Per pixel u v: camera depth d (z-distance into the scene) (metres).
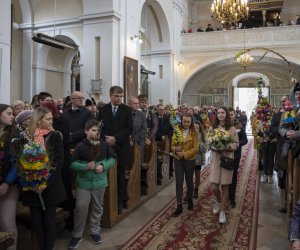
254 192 6.46
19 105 4.94
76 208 3.87
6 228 3.16
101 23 10.81
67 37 12.31
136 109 6.05
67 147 4.02
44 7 12.59
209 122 10.23
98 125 3.92
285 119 4.68
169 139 7.22
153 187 6.35
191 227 4.54
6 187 3.01
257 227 4.57
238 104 24.48
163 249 3.82
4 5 6.79
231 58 18.22
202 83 21.61
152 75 17.83
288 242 4.06
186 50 19.05
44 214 3.28
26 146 2.88
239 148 5.39
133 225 4.61
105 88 10.75
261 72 21.28
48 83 13.66
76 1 11.88
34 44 13.02
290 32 17.11
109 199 4.47
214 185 4.85
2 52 6.75
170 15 17.42
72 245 3.81
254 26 20.70
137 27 12.43
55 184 3.28
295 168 3.77
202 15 22.61
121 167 4.85
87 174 3.86
